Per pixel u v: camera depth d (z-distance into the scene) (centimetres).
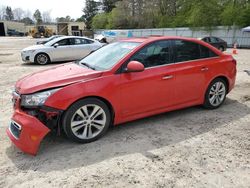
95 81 375
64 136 404
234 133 419
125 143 383
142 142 387
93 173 309
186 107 494
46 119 353
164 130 430
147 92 420
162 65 439
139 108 421
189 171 313
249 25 3381
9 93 675
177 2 5519
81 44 1352
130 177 301
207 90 506
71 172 311
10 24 7806
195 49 486
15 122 349
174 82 448
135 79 404
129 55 410
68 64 479
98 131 392
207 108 527
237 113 511
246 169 318
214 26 3753
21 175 306
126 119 415
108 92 382
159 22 5641
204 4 3941
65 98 352
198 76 480
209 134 415
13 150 365
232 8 3625
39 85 358
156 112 444
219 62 511
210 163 330
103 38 3091
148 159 339
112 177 301
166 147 371
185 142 387
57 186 286
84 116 376
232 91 686
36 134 337
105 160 337
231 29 3525
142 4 5866
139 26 5884
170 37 458
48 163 331
